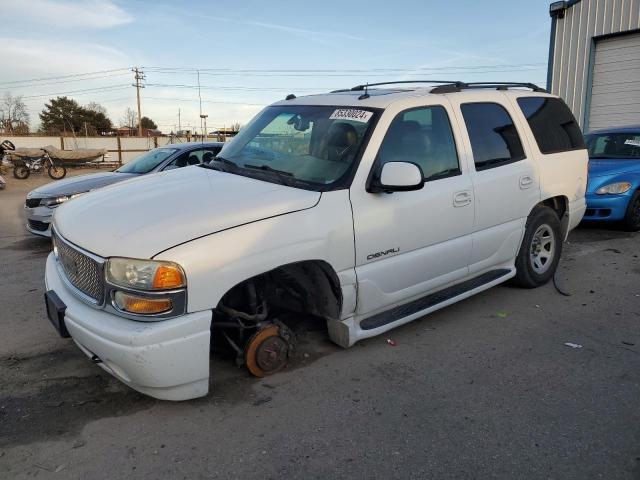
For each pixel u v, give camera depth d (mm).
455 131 4199
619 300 4961
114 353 2799
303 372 3576
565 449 2758
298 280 3580
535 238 5121
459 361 3750
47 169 23094
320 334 4125
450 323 4441
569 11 13695
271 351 3482
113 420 3035
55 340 4168
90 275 2986
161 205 3197
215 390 3342
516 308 4770
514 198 4648
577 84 13828
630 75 12938
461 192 4129
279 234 3129
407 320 3906
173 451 2754
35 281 5852
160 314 2793
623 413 3088
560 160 5180
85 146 40156
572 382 3453
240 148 4285
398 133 3803
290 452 2742
